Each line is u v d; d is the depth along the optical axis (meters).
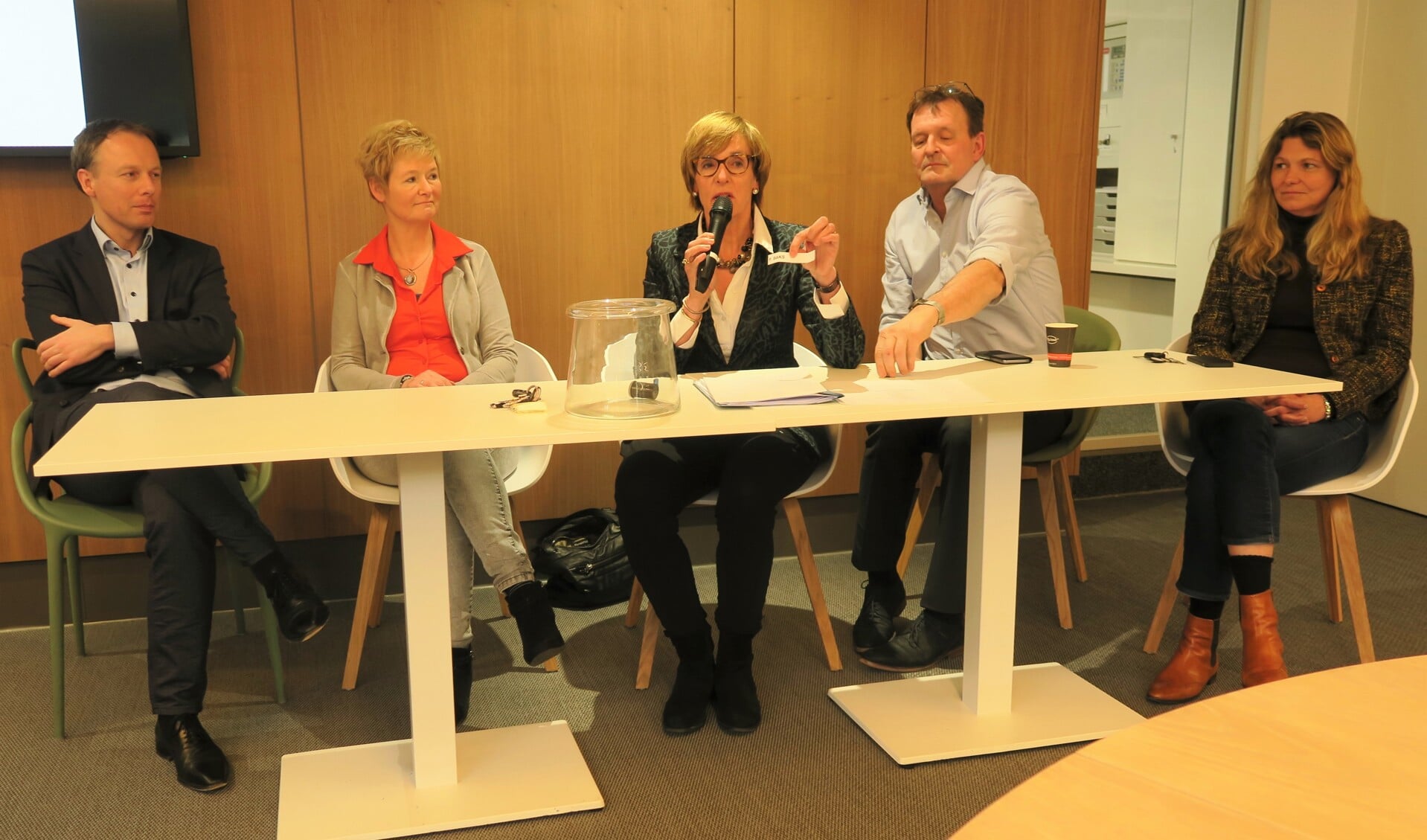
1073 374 2.26
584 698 2.48
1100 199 5.20
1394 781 0.70
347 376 2.57
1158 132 4.71
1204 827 0.65
